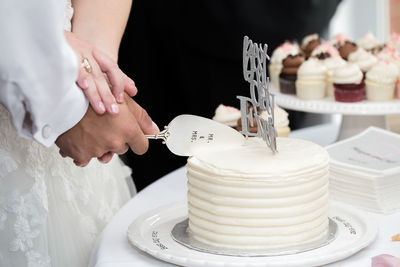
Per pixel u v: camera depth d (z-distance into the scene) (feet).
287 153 4.10
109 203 5.46
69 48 3.55
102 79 3.93
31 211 4.41
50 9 3.38
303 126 11.78
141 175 11.69
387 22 13.51
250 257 3.77
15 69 3.42
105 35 4.73
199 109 11.07
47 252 4.52
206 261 3.67
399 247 4.05
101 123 3.99
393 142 5.42
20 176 4.40
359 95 6.99
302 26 10.64
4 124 4.32
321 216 4.05
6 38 3.37
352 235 4.15
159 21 10.52
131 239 4.11
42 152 4.62
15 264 4.40
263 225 3.85
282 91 8.04
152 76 11.08
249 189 3.79
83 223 4.99
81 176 5.01
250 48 4.16
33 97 3.51
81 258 4.91
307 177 3.84
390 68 7.06
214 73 10.82
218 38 10.40
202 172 3.93
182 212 4.71
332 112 6.77
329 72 7.63
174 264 3.90
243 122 4.35
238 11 10.21
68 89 3.63
